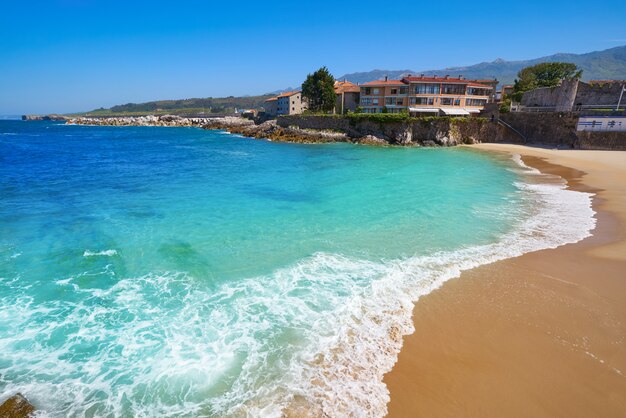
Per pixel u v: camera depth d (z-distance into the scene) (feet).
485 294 37.81
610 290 38.81
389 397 24.45
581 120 162.30
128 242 50.62
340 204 71.26
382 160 135.85
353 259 46.14
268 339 30.40
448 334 31.19
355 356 28.37
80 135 283.18
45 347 29.60
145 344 29.96
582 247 50.03
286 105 328.70
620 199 75.25
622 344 30.19
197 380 26.17
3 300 35.88
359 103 259.19
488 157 143.54
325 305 35.42
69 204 69.51
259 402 24.11
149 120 436.76
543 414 23.26
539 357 28.50
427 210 67.00
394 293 37.83
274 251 48.32
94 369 27.35
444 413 23.27
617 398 24.52
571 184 91.15
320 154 156.46
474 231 56.24
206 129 355.97
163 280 40.22
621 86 169.68
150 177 99.66
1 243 49.49
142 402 24.44
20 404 23.76
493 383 25.80
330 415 22.98
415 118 194.90
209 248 49.01
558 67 265.95
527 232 55.93
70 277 40.60
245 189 84.58
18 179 94.07
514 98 238.27
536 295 37.65
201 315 33.76
